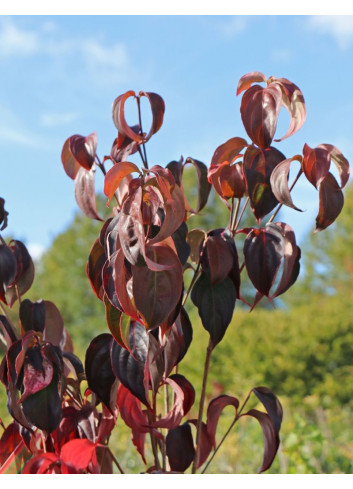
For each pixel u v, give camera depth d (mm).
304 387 4648
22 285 1205
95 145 1146
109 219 1146
